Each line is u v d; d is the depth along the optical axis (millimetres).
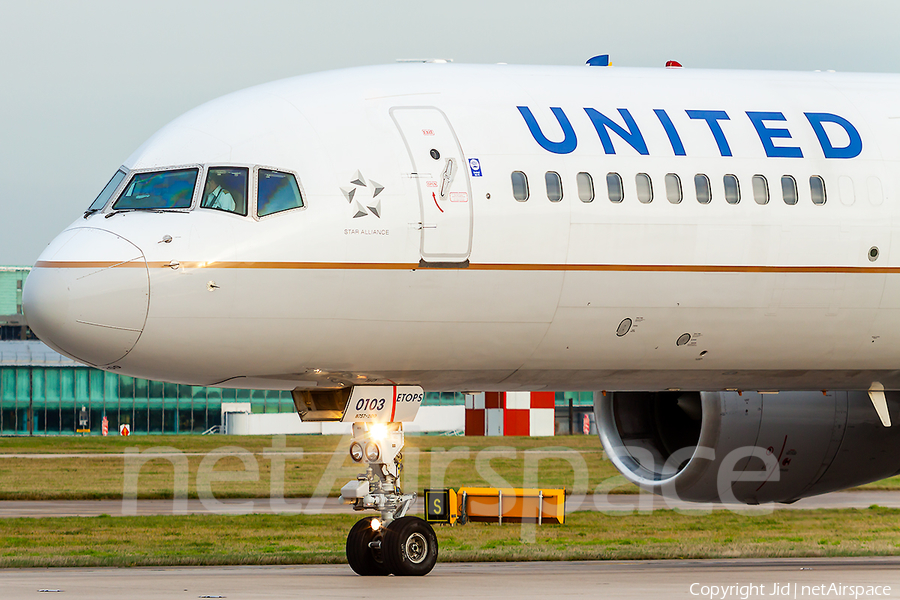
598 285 53188
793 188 56219
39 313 48781
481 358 53844
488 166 52344
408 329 51656
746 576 55531
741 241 54938
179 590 46906
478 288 51750
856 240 56531
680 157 55125
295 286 49625
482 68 57156
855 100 60125
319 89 53969
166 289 48531
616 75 58375
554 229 52406
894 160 58094
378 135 52031
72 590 47000
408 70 55875
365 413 54875
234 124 52031
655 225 53781
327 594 45156
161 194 50406
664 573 56969
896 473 69438
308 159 50906
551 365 55375
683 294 54406
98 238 49156
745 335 56281
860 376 60719
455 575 54875
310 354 51250
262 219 49812
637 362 56344
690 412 69938
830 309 56750
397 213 50688
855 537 86000
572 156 53625
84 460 164250
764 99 58875
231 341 49875
